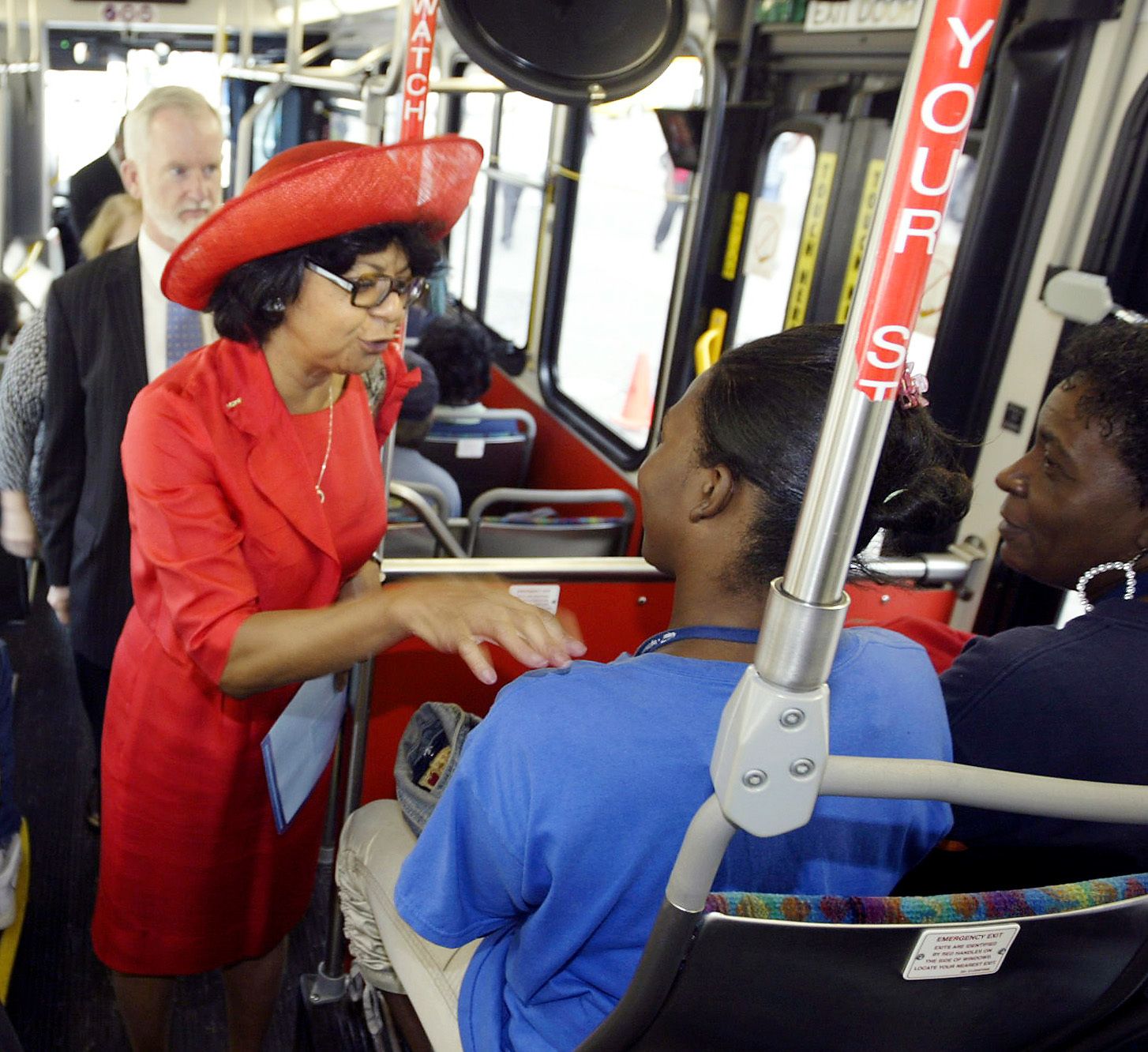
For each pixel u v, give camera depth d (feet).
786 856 3.24
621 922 3.08
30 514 8.27
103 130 19.49
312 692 5.49
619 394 14.52
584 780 2.84
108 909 5.98
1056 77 7.75
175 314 7.45
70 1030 7.57
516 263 17.60
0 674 7.03
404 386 6.06
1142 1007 3.28
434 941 3.32
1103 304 7.36
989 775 2.38
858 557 3.46
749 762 2.15
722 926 2.53
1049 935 2.83
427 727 5.00
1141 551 4.22
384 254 4.55
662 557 3.34
